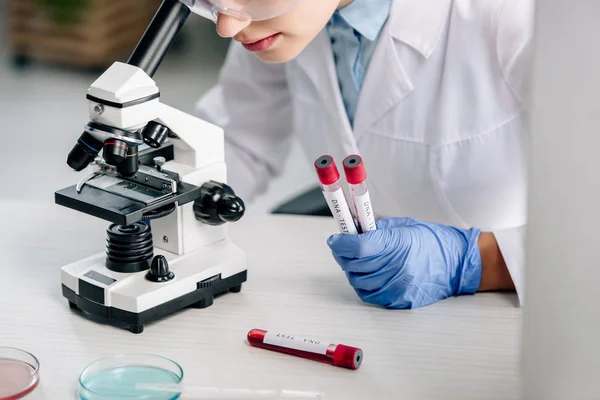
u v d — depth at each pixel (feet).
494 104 5.52
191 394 3.72
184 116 4.52
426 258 4.54
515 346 4.12
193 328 4.28
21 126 13.84
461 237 4.77
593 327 2.96
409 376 3.86
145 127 4.25
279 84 6.61
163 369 3.80
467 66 5.44
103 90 3.90
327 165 4.21
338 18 5.54
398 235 4.50
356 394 3.73
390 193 6.01
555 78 2.88
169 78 15.97
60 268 4.90
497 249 4.73
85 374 3.72
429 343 4.16
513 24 5.25
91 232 5.38
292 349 4.01
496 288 4.75
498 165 5.63
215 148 4.70
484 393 3.73
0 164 12.29
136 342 4.15
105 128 3.98
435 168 5.69
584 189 2.88
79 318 4.37
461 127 5.59
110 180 4.43
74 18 16.79
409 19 5.47
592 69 2.79
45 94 15.42
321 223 5.62
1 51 17.11
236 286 4.65
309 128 6.11
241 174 6.85
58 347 4.09
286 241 5.32
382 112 5.67
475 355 4.04
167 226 4.59
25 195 11.28
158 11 4.24
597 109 2.80
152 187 4.35
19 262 4.96
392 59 5.50
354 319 4.39
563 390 3.10
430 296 4.58
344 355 3.90
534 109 2.99
